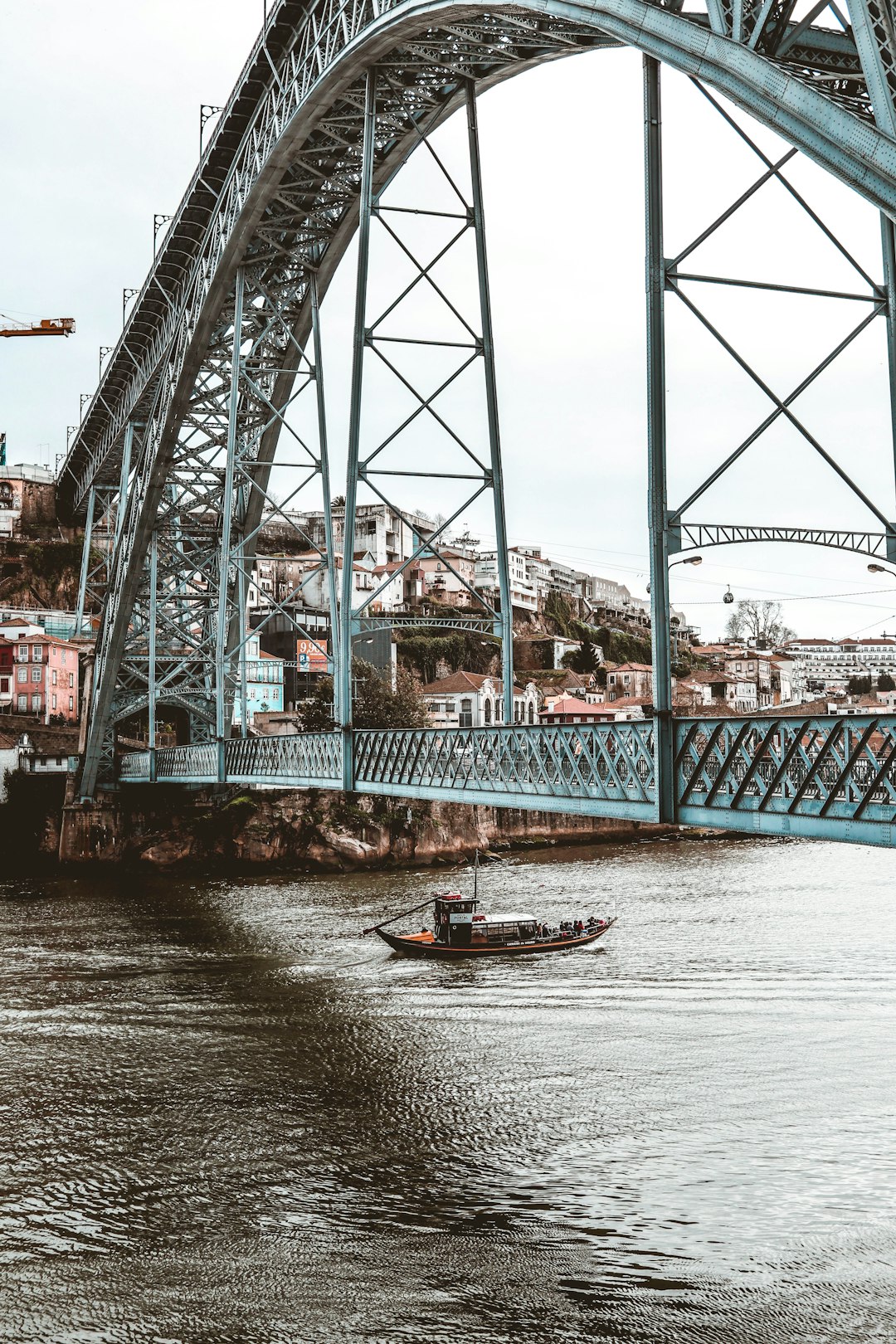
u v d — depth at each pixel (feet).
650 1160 78.23
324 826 246.47
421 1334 58.29
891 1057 98.32
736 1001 117.91
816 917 167.12
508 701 109.81
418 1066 99.35
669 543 63.10
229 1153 81.10
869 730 51.39
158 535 228.43
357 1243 67.72
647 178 64.49
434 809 261.44
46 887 216.74
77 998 124.47
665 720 64.08
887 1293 60.85
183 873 238.68
